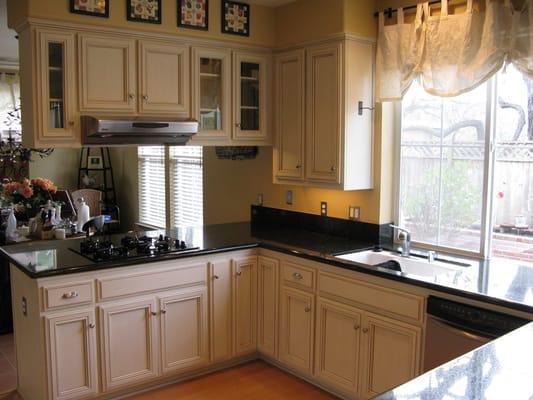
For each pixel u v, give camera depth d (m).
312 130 3.94
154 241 3.83
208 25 3.91
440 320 2.78
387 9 3.71
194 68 3.90
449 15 3.32
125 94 3.62
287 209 4.58
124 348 3.37
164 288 3.49
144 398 3.50
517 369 1.61
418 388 1.48
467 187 3.52
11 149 7.63
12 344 4.50
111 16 3.49
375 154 3.88
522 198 3.26
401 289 3.00
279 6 4.16
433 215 3.72
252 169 4.87
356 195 4.02
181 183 6.48
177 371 3.63
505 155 3.32
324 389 3.62
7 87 7.52
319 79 3.85
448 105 3.58
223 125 4.09
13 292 3.53
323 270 3.47
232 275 3.82
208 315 3.73
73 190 8.27
